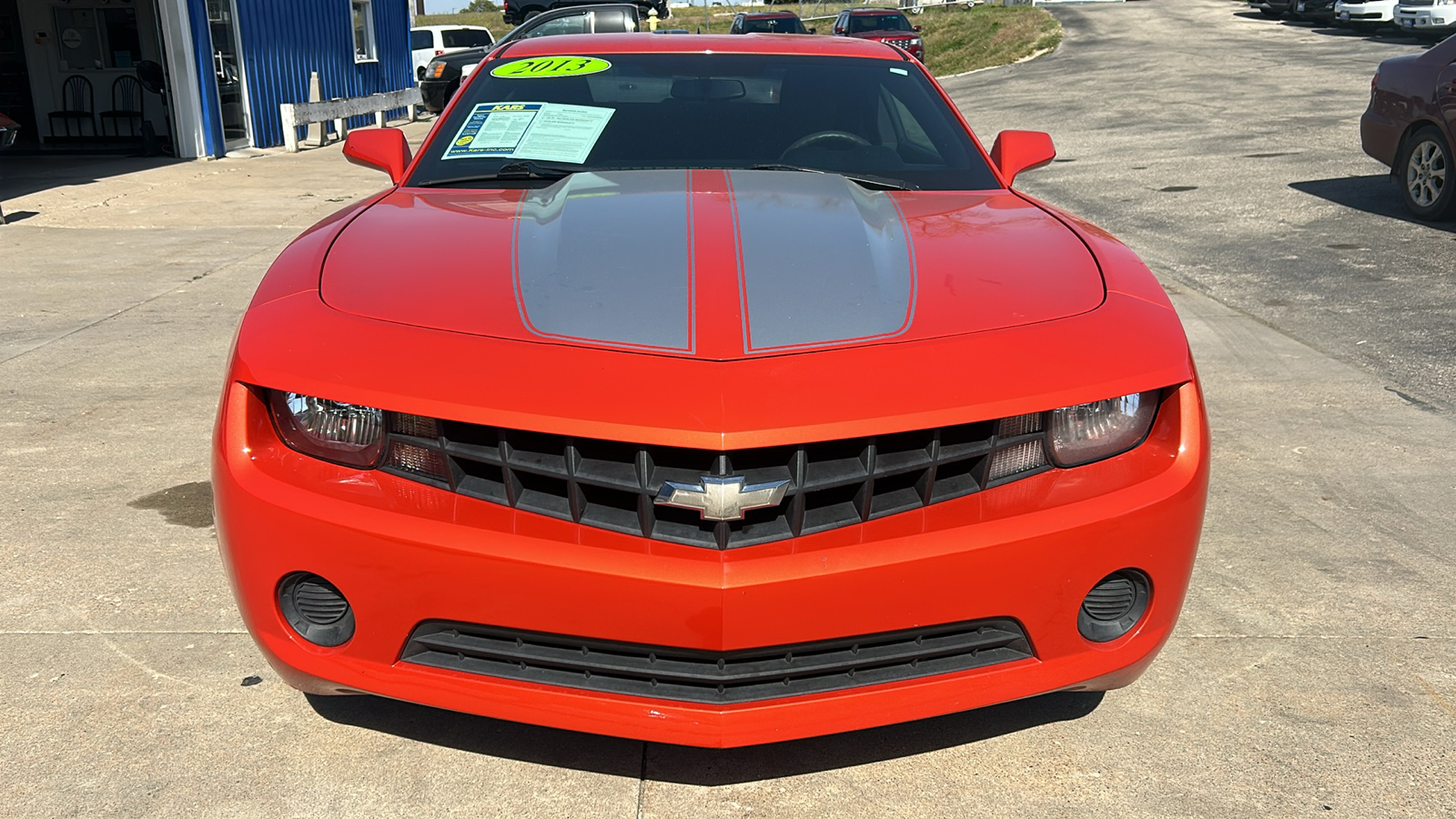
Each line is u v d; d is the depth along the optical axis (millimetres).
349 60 19047
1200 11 38344
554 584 1857
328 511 1932
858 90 3322
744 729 1912
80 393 4664
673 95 3262
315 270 2295
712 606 1832
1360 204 8789
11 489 3604
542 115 3182
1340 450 3951
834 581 1857
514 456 1902
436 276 2205
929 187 2945
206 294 6668
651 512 1864
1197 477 2074
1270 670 2562
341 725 2334
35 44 14828
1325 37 26547
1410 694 2461
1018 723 2371
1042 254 2385
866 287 2145
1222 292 6305
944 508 1945
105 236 8789
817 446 1885
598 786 2146
